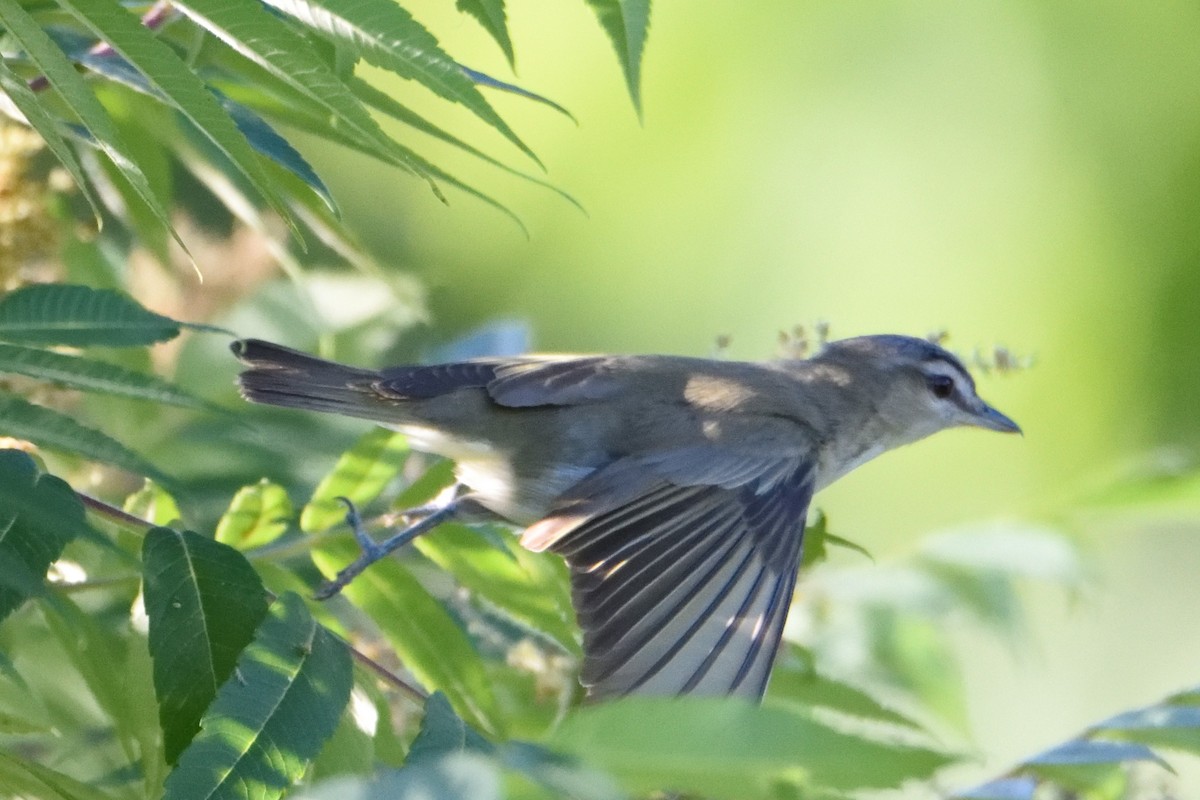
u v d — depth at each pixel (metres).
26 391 9.39
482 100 6.30
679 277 14.83
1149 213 14.50
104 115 6.07
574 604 8.02
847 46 14.83
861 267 14.62
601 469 9.17
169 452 10.36
